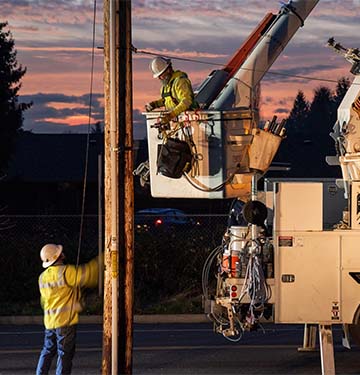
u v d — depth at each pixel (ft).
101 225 64.85
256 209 41.86
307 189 42.19
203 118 42.55
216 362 45.47
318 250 42.11
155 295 67.72
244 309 42.73
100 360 46.32
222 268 43.52
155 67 42.24
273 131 43.98
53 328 40.16
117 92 38.88
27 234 74.02
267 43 45.80
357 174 43.98
